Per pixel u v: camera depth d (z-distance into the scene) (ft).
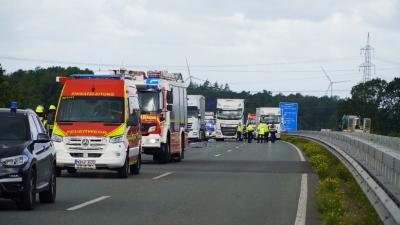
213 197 63.26
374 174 52.65
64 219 47.34
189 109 250.37
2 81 340.59
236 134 282.97
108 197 61.72
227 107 284.41
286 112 330.34
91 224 45.37
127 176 84.02
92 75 86.43
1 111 54.08
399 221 33.40
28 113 54.80
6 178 48.91
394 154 46.34
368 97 583.58
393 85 575.38
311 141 230.89
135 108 90.12
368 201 52.85
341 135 117.60
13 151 49.80
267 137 255.91
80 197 61.57
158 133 112.06
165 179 82.28
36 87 554.05
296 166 110.11
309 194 67.00
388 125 563.07
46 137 53.21
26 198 50.19
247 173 93.61
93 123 82.38
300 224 47.16
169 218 49.06
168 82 115.96
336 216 46.91
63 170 95.35
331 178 75.56
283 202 60.23
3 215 48.62
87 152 81.51
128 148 84.23
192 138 251.19
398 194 37.58
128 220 47.65
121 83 85.51
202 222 47.47
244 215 51.44
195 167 106.01
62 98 84.38
